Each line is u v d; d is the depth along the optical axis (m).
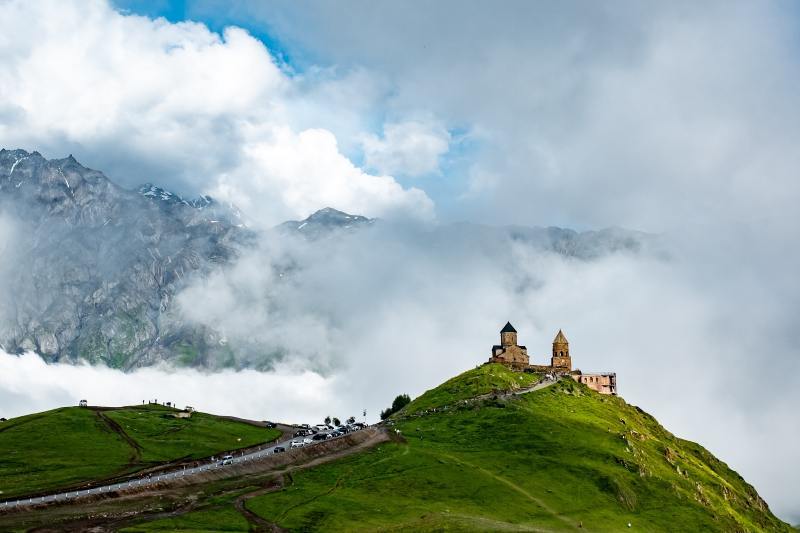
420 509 193.50
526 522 196.25
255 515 181.25
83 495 189.88
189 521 172.12
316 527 174.88
